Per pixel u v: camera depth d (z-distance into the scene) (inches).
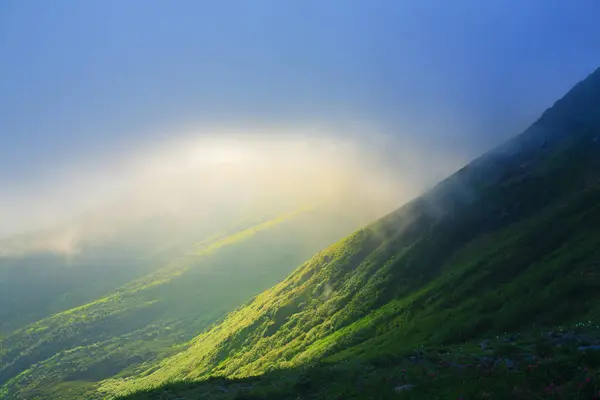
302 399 1359.5
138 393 1905.8
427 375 1349.7
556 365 1182.9
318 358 4156.0
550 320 2600.9
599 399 928.3
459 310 3422.7
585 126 6254.9
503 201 5423.2
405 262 5521.7
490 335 2719.0
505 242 4365.2
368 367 1668.3
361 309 5157.5
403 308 4261.8
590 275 2915.8
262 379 1974.7
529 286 3184.1
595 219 3954.2
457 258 4906.5
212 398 1621.6
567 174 5295.3
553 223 4178.2
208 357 7372.1
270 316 7032.5
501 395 1035.3
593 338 1720.0
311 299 6761.8
